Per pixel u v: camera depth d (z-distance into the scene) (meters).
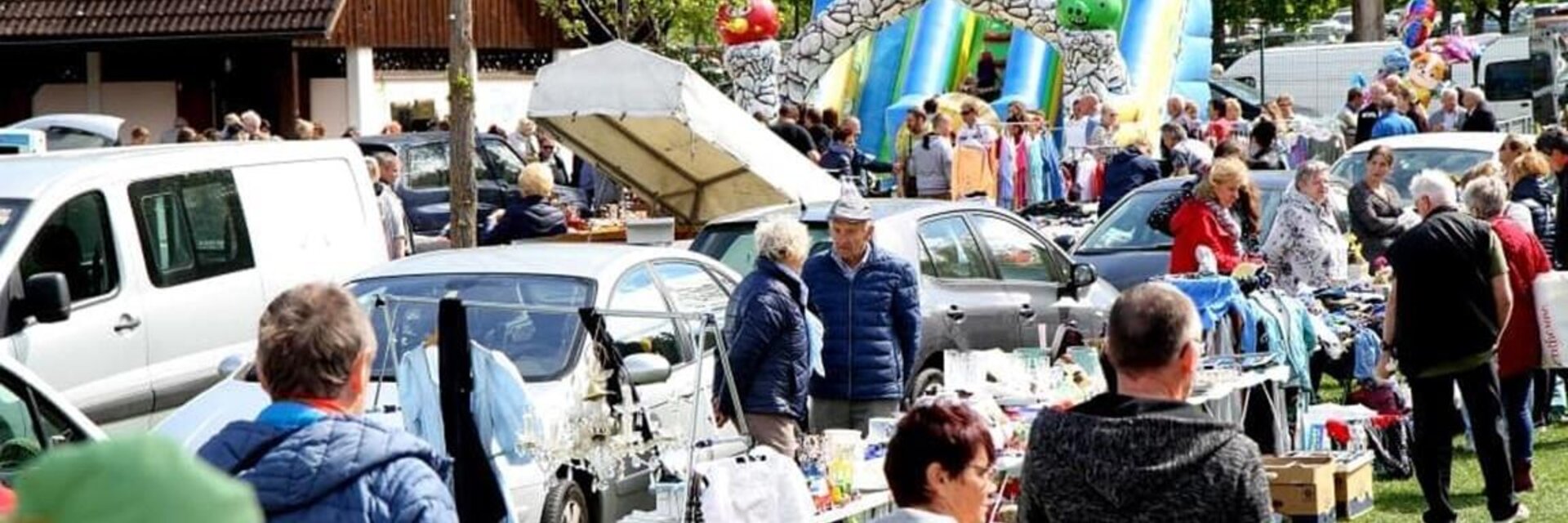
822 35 35.22
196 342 13.62
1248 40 66.69
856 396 11.17
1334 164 22.88
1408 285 11.50
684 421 10.77
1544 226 16.67
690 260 12.21
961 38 40.50
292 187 14.59
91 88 38.09
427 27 38.53
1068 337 13.54
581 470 9.78
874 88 40.16
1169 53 38.09
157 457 2.51
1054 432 5.87
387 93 38.47
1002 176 28.02
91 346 12.90
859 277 11.22
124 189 13.34
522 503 9.84
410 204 27.00
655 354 10.78
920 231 14.58
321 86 38.09
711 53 43.66
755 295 10.22
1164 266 17.45
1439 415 11.58
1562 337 12.51
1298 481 11.17
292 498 4.87
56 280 12.44
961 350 14.52
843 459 9.67
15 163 13.40
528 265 11.55
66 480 2.48
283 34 35.56
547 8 40.41
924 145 28.00
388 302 9.48
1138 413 5.79
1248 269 12.81
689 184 21.58
